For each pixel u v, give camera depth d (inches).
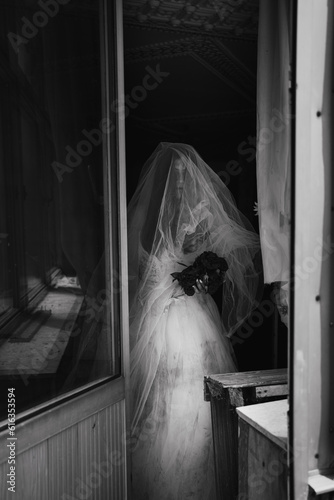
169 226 98.7
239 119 185.8
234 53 123.5
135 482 90.5
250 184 167.5
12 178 60.6
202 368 93.9
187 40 114.7
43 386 64.3
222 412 79.2
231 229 101.8
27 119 64.0
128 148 219.9
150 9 97.6
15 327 61.2
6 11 59.1
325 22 50.2
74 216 73.0
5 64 58.9
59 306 69.7
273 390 74.5
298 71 49.4
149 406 92.4
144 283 98.8
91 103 77.1
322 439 53.7
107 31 76.4
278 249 75.5
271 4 75.0
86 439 69.4
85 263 75.2
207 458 90.5
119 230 77.8
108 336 78.5
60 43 71.8
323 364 53.1
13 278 61.4
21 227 62.6
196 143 214.5
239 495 67.4
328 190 51.9
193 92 154.0
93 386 72.2
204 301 101.3
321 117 51.2
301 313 51.1
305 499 52.1
